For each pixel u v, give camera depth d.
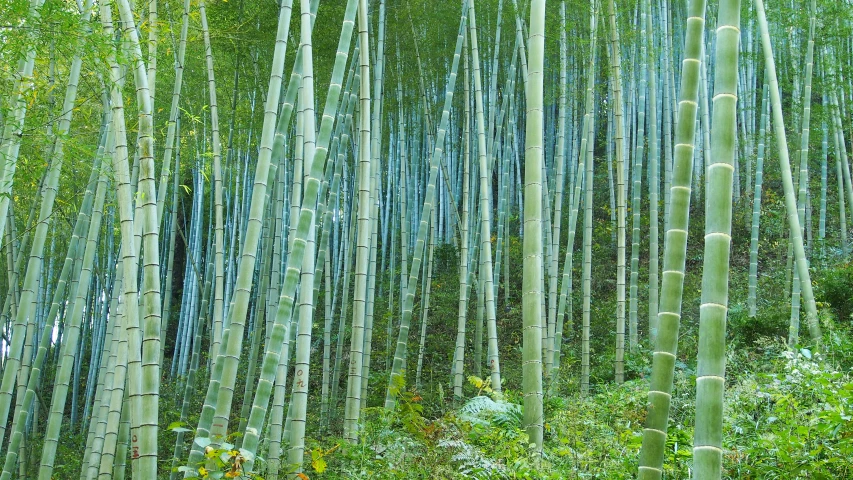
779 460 4.50
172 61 10.65
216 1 9.80
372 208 9.23
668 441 5.47
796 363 5.52
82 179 9.92
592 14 9.43
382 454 5.52
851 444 4.17
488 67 14.12
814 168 14.86
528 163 4.72
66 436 11.95
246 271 5.03
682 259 3.52
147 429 4.36
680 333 10.13
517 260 14.50
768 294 11.03
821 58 11.88
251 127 12.19
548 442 6.09
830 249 12.12
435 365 11.39
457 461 4.85
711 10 13.77
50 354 15.34
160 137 11.25
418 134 14.67
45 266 13.27
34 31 5.30
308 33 5.46
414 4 10.97
